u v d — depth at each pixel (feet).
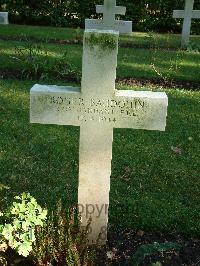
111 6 36.32
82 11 47.78
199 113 21.68
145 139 18.62
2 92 22.91
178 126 20.06
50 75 26.63
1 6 48.21
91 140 11.18
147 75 28.19
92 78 10.59
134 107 10.84
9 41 36.55
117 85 25.57
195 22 46.73
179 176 15.93
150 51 34.86
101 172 11.45
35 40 38.29
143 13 47.39
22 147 17.26
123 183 15.25
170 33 47.60
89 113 10.93
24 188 14.55
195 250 12.25
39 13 48.26
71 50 33.37
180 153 17.66
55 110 10.97
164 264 11.62
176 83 27.17
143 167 16.38
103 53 10.32
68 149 17.34
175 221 13.30
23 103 21.57
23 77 26.50
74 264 10.35
